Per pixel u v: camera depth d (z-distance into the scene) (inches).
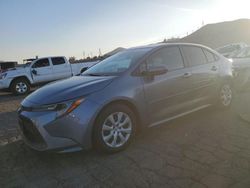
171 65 190.2
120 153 158.2
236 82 304.7
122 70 170.9
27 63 581.6
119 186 124.0
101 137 151.1
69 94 148.1
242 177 123.2
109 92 154.2
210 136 173.8
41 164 152.6
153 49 186.7
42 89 169.3
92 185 127.0
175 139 173.6
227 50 624.7
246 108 233.8
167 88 180.7
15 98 472.4
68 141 143.7
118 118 158.4
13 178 139.6
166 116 183.6
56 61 571.5
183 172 131.4
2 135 212.2
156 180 126.1
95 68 201.8
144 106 168.9
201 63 211.8
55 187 128.1
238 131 179.2
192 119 211.0
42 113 144.9
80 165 147.3
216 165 135.6
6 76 516.1
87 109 145.9
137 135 184.7
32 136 152.5
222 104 228.5
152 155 152.5
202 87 207.0
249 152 147.3
